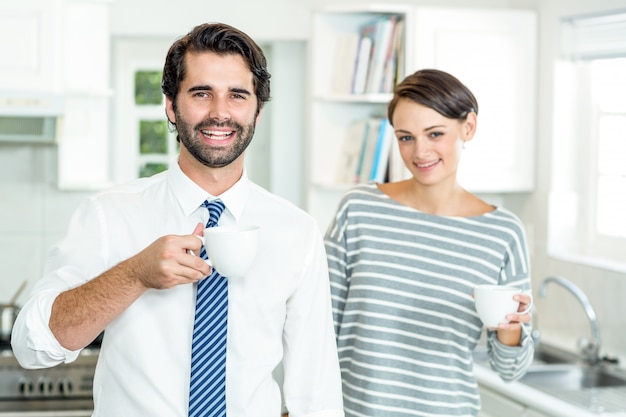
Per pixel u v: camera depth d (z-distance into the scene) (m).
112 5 5.10
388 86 4.98
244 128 2.15
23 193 5.16
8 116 4.53
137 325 2.15
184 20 5.18
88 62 4.85
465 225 2.92
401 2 5.39
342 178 5.13
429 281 2.88
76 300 2.00
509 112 5.12
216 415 2.15
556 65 5.03
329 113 5.18
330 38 5.13
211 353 2.15
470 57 5.02
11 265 5.17
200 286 2.17
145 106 5.73
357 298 2.91
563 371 4.35
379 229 2.94
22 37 4.51
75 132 4.90
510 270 2.94
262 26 5.26
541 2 5.11
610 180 4.88
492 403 4.02
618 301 4.48
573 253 5.08
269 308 2.25
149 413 2.14
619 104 4.79
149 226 2.23
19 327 2.06
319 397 2.33
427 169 2.86
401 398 2.87
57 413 4.26
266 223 2.31
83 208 2.23
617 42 4.62
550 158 5.08
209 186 2.26
